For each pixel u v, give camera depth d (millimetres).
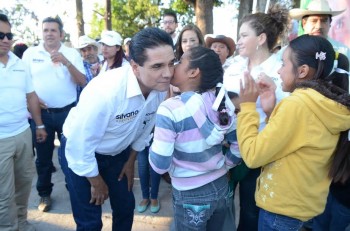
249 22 2025
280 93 1965
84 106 1780
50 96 3486
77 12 12898
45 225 3131
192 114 1597
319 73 1565
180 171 1728
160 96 2092
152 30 1636
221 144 1771
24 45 5391
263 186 1686
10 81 2562
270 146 1482
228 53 3189
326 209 2213
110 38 3693
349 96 1492
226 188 1851
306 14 2623
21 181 2838
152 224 3139
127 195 2363
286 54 1652
